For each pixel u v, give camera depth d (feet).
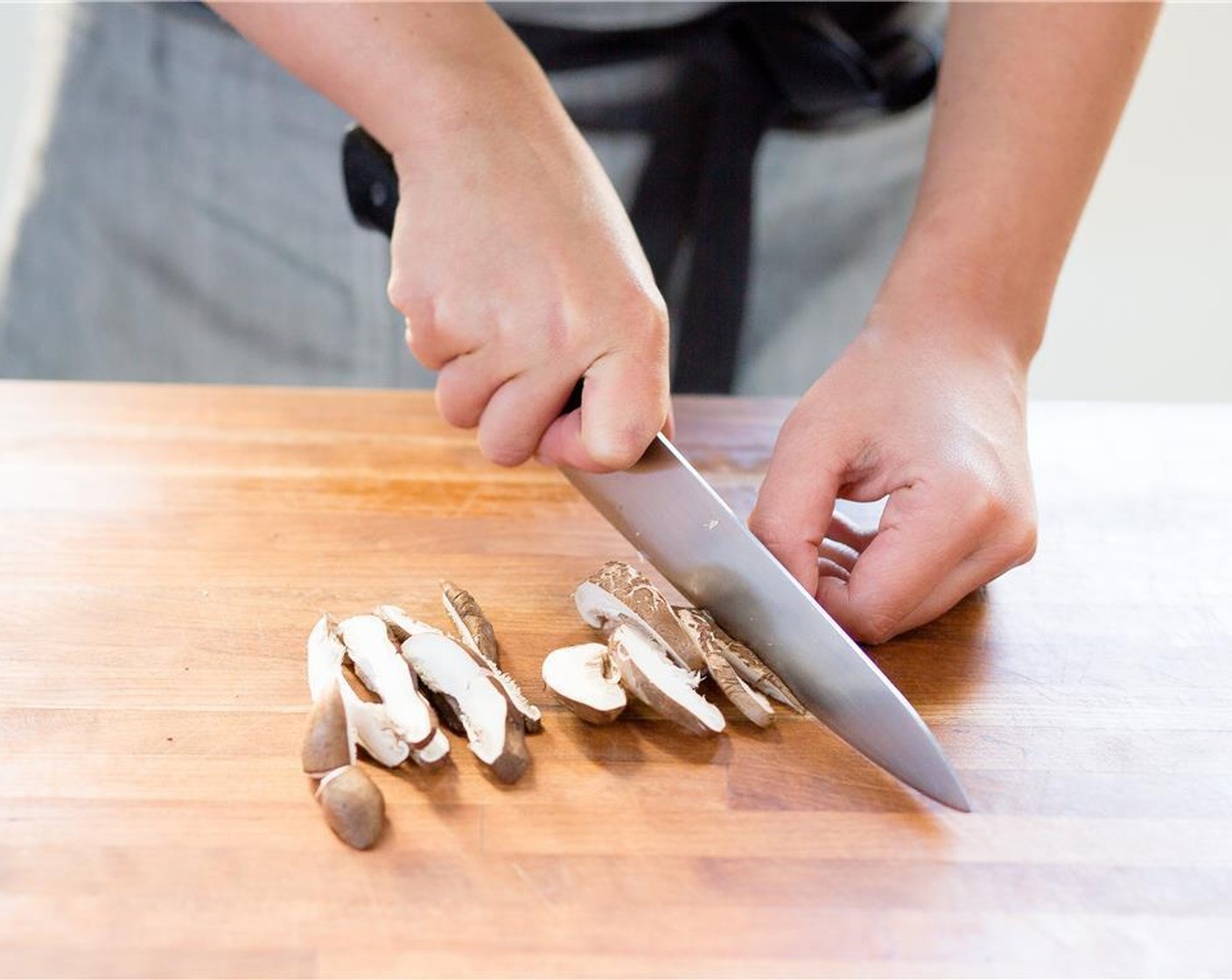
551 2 5.17
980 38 4.11
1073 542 4.02
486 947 2.50
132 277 5.86
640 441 3.12
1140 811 2.89
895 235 5.91
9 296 5.88
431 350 3.34
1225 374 8.28
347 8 3.10
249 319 5.96
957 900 2.64
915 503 3.25
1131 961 2.52
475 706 2.99
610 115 5.46
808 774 2.97
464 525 4.00
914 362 3.56
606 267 3.13
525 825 2.79
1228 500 4.29
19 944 2.47
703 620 3.30
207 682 3.22
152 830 2.74
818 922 2.58
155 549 3.81
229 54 5.35
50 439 4.43
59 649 3.33
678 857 2.72
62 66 5.48
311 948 2.48
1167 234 8.00
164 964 2.44
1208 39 7.47
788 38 5.29
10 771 2.89
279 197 5.65
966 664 3.40
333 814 2.69
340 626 3.33
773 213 5.83
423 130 3.16
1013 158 3.94
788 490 3.36
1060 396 8.53
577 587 3.66
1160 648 3.50
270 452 4.41
